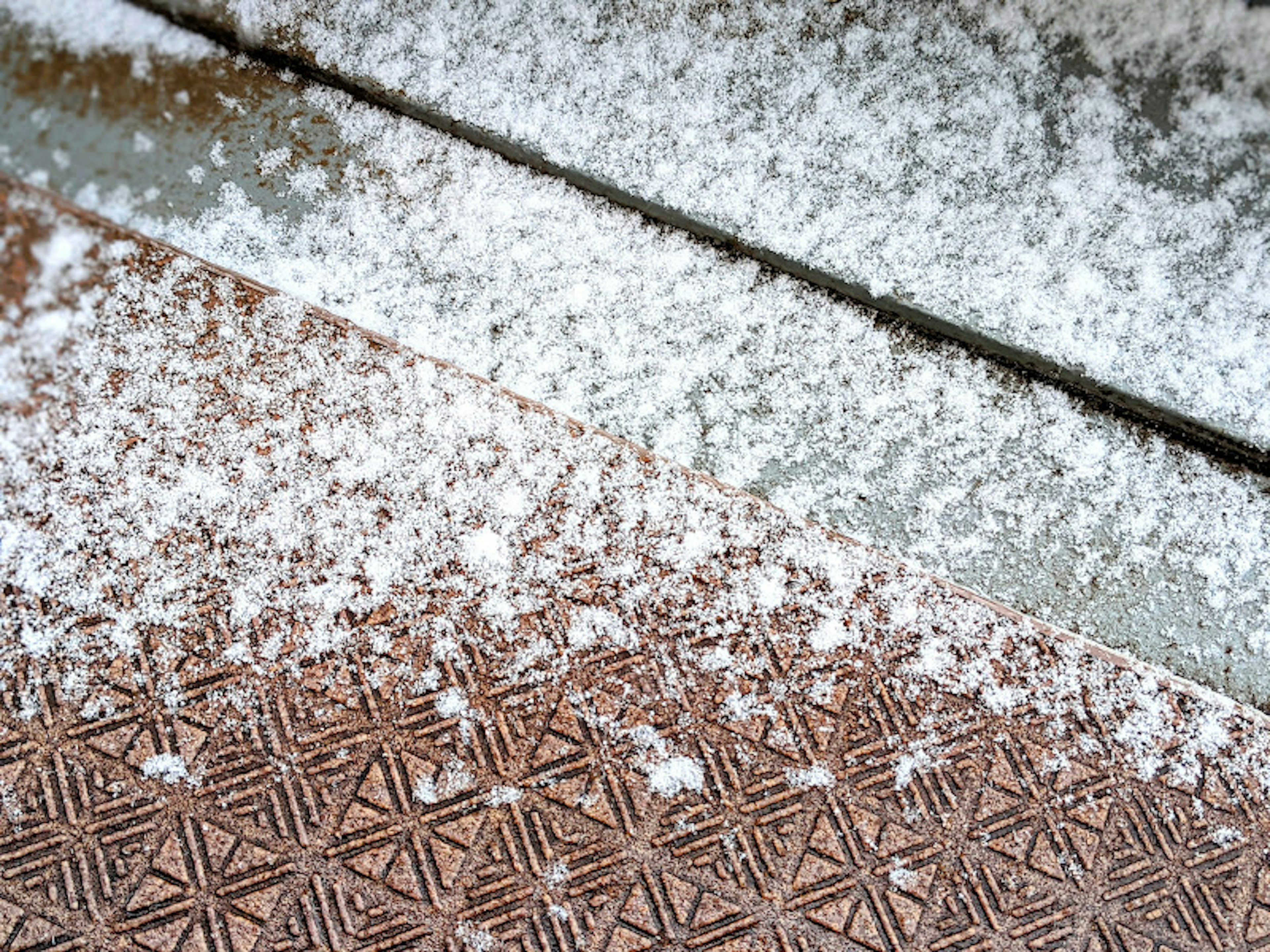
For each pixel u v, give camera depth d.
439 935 0.21
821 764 0.22
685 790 0.22
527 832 0.22
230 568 0.22
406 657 0.22
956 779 0.22
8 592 0.22
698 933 0.22
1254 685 0.22
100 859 0.21
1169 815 0.22
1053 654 0.22
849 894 0.22
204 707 0.22
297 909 0.21
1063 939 0.22
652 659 0.22
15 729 0.22
